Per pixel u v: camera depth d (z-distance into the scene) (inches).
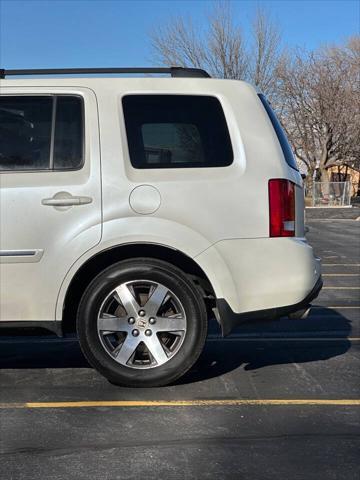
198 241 151.3
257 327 234.5
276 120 170.4
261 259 153.4
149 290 154.7
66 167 152.9
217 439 128.9
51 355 193.8
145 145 155.1
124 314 155.1
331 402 151.2
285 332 226.7
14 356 193.0
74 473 114.0
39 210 149.2
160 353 155.3
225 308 152.9
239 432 132.6
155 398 153.0
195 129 157.3
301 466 117.1
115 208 149.8
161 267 152.6
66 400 151.7
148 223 150.0
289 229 156.5
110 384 163.6
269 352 198.1
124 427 134.9
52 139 154.2
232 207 152.5
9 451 122.7
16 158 153.4
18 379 168.9
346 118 1357.0
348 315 259.6
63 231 149.5
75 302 162.1
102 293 152.2
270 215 153.9
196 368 179.2
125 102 156.9
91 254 149.6
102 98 156.3
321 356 193.2
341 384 165.0
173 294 153.9
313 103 1407.5
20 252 149.1
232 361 187.0
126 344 154.9
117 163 151.9
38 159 153.4
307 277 157.3
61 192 149.6
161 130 156.3
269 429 134.3
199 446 125.6
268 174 155.1
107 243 149.6
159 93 157.9
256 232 153.3
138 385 155.7
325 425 136.7
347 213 1113.4
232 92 160.2
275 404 149.5
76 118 155.3
